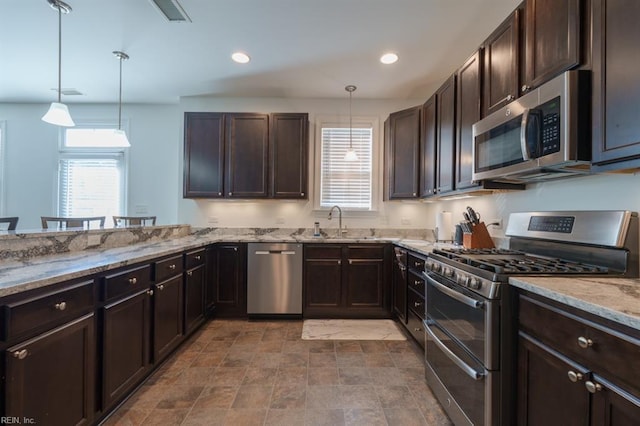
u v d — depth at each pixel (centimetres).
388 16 227
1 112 416
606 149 113
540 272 129
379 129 382
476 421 134
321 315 325
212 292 320
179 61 297
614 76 109
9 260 162
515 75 166
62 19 234
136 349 181
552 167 136
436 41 259
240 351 247
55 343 123
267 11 222
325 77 326
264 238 335
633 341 76
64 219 276
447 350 161
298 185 348
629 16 103
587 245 147
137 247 237
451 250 205
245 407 174
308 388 194
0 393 103
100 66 309
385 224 380
